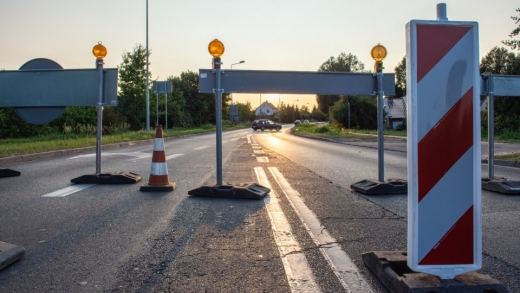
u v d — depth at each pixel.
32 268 3.47
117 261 3.63
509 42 15.91
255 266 3.49
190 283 3.15
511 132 26.55
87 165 11.06
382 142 6.86
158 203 6.01
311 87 6.33
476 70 2.57
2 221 4.97
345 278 3.21
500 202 6.14
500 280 3.18
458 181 2.60
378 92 6.48
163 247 4.00
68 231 4.55
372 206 5.83
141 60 37.12
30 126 23.77
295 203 6.04
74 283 3.16
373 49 6.44
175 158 13.09
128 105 36.97
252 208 5.70
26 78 7.06
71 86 7.11
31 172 9.52
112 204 5.93
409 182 2.63
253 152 15.99
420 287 2.52
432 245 2.61
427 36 2.56
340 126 48.94
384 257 3.18
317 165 11.26
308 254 3.79
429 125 2.57
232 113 59.00
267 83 6.25
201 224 4.84
